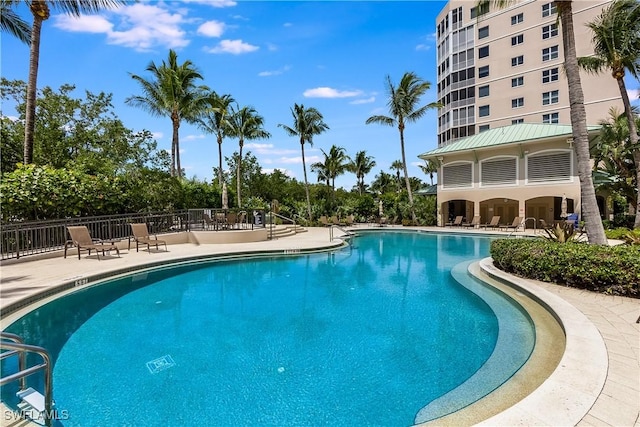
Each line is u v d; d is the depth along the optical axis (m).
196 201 21.86
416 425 3.16
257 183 37.19
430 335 5.39
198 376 4.14
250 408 3.49
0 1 12.68
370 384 3.93
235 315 6.43
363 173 50.66
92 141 21.52
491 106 35.28
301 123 28.30
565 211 19.22
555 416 2.70
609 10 16.83
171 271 10.23
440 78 41.62
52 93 20.55
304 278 9.48
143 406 3.52
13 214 11.38
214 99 24.23
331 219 27.12
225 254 12.12
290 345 5.06
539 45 31.98
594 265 6.67
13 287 7.09
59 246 11.84
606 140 20.34
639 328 4.66
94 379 4.05
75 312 6.58
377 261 12.09
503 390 3.69
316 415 3.37
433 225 26.94
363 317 6.29
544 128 22.31
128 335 5.46
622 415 2.71
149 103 22.31
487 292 7.84
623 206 23.33
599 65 18.58
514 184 22.64
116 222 13.93
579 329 4.59
